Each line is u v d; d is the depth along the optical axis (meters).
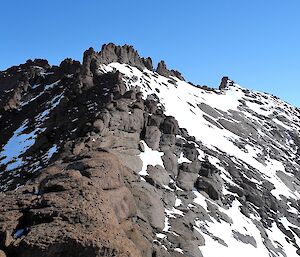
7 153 58.66
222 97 118.00
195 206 47.91
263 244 49.97
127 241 22.64
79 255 20.88
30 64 110.88
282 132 108.12
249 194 60.50
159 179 47.34
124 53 89.38
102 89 63.53
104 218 24.09
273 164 82.12
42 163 49.19
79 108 60.47
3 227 23.22
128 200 32.25
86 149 45.34
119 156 45.72
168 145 55.62
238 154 75.00
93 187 27.50
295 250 54.62
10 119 76.25
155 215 39.03
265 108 122.50
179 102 84.69
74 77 76.19
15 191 29.42
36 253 20.80
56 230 22.00
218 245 42.88
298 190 76.75
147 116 56.28
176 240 37.94
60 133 56.00
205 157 62.50
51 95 77.75
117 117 50.84
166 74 105.50
